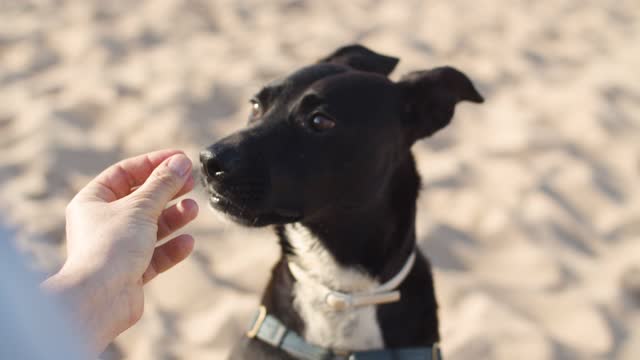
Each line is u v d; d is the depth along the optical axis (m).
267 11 2.55
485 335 1.28
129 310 0.53
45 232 1.41
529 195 1.66
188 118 1.85
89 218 0.55
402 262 0.80
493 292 1.39
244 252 1.43
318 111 0.76
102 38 2.26
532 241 1.52
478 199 1.63
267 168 0.73
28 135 1.73
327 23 2.49
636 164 1.83
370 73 0.82
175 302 1.32
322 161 0.75
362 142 0.77
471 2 2.73
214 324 1.26
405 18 2.56
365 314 0.78
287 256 0.80
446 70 0.83
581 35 2.53
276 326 0.79
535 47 2.42
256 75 2.10
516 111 2.03
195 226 1.49
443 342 1.27
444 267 1.45
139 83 2.01
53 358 0.31
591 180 1.73
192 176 0.62
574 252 1.52
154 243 0.55
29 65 2.10
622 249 1.55
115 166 0.64
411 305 0.80
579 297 1.39
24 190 1.54
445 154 1.81
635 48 2.46
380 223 0.78
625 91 2.18
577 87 2.18
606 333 1.31
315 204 0.76
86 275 0.50
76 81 2.02
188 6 2.52
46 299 0.33
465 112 2.02
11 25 2.33
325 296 0.78
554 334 1.32
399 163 0.81
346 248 0.78
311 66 0.80
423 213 1.58
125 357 1.22
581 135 1.93
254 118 0.80
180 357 1.22
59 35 2.28
